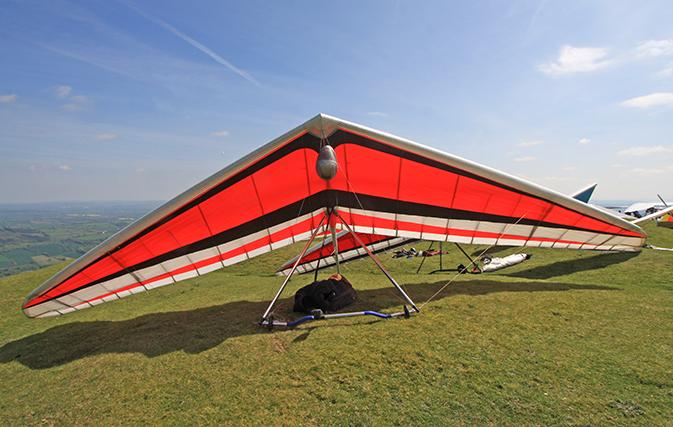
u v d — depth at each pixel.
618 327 4.25
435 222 6.68
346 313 5.03
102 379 3.74
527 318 4.66
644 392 2.93
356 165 5.65
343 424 2.74
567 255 9.81
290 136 4.76
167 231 5.31
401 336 4.26
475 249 12.15
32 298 5.27
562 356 3.60
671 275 6.85
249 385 3.39
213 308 6.08
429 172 5.57
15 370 4.15
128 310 6.51
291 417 2.87
